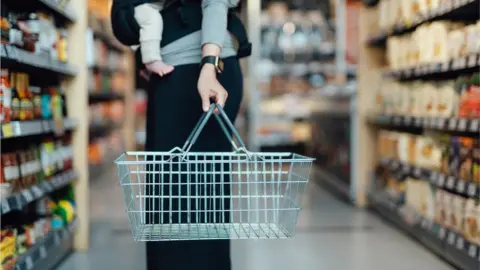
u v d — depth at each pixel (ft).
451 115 11.09
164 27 6.93
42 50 9.70
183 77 6.84
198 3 6.89
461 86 10.87
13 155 8.61
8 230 8.14
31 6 10.81
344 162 18.95
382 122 15.48
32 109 9.37
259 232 5.33
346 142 18.67
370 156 16.93
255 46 24.89
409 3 13.26
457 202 10.35
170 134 6.93
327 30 27.76
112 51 25.79
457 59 10.44
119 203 17.39
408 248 12.01
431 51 12.10
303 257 11.32
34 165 9.48
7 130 7.86
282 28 27.48
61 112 10.95
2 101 7.92
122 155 5.40
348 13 25.99
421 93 12.62
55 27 10.83
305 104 27.71
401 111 13.97
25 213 9.98
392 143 14.64
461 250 10.14
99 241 12.63
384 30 15.10
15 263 8.14
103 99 25.64
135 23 6.70
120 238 12.90
